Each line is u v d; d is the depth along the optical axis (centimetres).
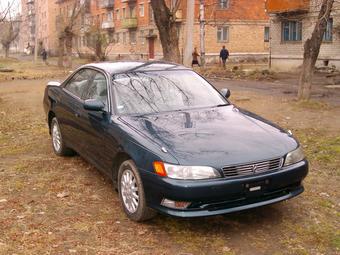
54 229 463
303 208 515
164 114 534
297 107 1205
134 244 431
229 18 4638
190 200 419
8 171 661
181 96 576
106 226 470
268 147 460
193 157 430
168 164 427
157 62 657
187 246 427
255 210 509
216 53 4631
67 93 678
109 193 565
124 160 496
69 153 724
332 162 690
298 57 2912
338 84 1931
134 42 5581
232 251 416
